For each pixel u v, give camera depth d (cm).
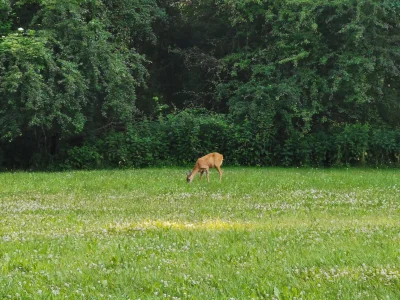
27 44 2478
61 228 1121
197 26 3372
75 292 699
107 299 673
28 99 2384
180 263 822
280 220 1193
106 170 2580
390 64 2789
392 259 822
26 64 2416
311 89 2805
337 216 1247
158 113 3300
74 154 2747
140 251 899
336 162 2833
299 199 1523
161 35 3438
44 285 732
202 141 2867
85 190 1783
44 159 2786
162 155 2855
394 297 655
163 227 1106
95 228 1114
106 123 2945
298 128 2933
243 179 2017
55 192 1747
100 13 2819
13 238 1023
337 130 2938
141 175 2211
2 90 2359
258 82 2953
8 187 1858
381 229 1057
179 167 2769
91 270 798
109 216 1271
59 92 2553
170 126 2883
